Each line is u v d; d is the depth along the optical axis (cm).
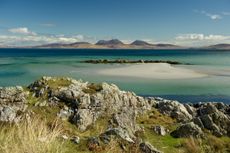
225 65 18450
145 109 5397
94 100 4578
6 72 13575
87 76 12200
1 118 3597
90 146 2480
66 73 13238
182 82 10756
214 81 11100
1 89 4322
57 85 4922
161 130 4334
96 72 13600
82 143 2508
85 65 17762
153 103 5778
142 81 10856
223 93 8881
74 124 4184
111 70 14488
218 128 4691
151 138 4103
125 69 14988
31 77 11806
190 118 5481
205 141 4012
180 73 13412
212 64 19325
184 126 4272
